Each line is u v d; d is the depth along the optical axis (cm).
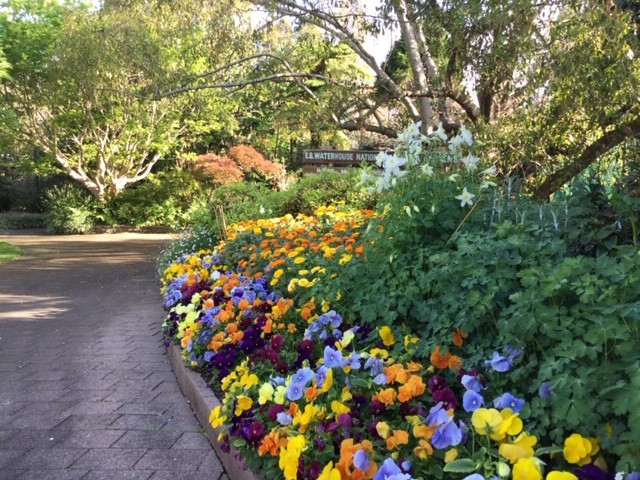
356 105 1149
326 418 218
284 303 348
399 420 212
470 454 180
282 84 1405
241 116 2256
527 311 203
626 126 553
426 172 328
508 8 566
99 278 1067
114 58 1226
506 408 179
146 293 883
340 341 275
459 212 324
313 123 1208
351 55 1586
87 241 1856
